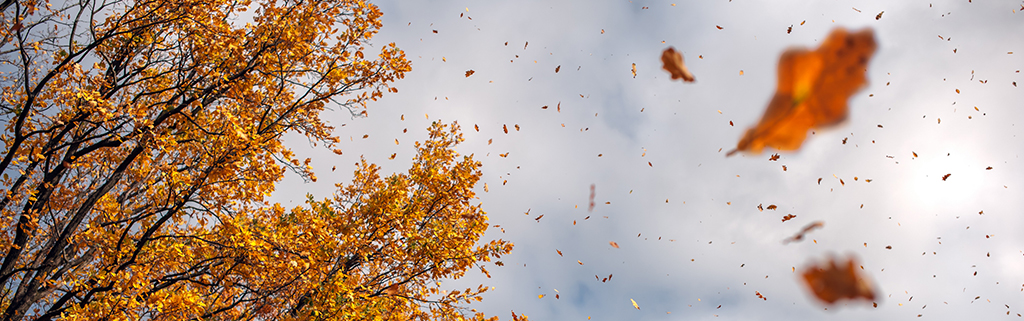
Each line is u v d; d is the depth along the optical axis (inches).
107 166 291.9
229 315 281.9
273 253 268.8
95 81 241.3
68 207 286.0
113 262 245.9
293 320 275.0
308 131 304.3
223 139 252.5
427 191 379.9
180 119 288.0
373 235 341.4
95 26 248.1
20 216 248.1
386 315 345.1
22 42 219.9
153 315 234.1
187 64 292.0
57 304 251.6
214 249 280.5
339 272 301.1
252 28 292.5
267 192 269.0
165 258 254.5
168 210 265.6
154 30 287.3
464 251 343.3
